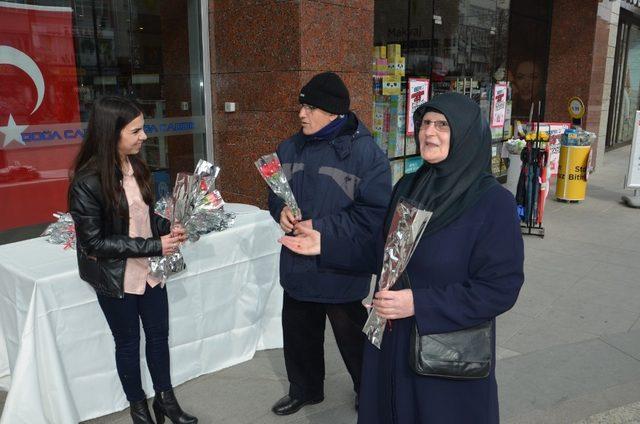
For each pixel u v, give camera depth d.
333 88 2.50
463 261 1.71
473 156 1.71
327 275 2.63
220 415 2.96
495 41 9.20
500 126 9.50
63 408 2.63
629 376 3.34
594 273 5.29
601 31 10.47
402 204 1.71
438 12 7.70
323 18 4.42
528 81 10.48
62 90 4.19
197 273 3.14
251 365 3.51
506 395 3.12
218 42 4.86
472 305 1.67
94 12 4.29
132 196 2.50
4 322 2.83
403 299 1.70
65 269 2.65
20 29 3.89
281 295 3.69
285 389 3.22
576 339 3.87
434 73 7.86
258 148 4.77
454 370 1.67
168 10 4.72
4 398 3.06
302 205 2.65
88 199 2.28
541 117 11.10
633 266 5.50
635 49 17.03
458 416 1.75
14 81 3.91
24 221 4.11
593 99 10.75
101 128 2.29
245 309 3.47
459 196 1.72
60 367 2.62
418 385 1.76
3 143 3.92
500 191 1.71
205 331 3.28
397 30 6.98
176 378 3.19
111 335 2.83
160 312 2.68
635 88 17.88
